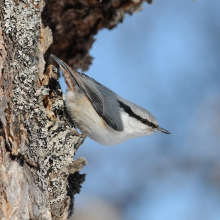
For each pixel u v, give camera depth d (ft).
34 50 27.73
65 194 28.68
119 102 35.65
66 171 28.84
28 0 27.94
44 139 27.27
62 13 36.14
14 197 24.32
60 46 37.32
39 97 27.58
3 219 23.67
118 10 38.11
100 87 34.37
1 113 24.63
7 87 25.30
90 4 36.52
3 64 25.31
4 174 24.30
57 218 28.04
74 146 31.71
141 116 36.81
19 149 25.02
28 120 25.98
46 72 29.50
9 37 26.09
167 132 38.27
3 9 26.20
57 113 29.63
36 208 25.31
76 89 31.86
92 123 32.91
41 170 26.35
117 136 35.27
